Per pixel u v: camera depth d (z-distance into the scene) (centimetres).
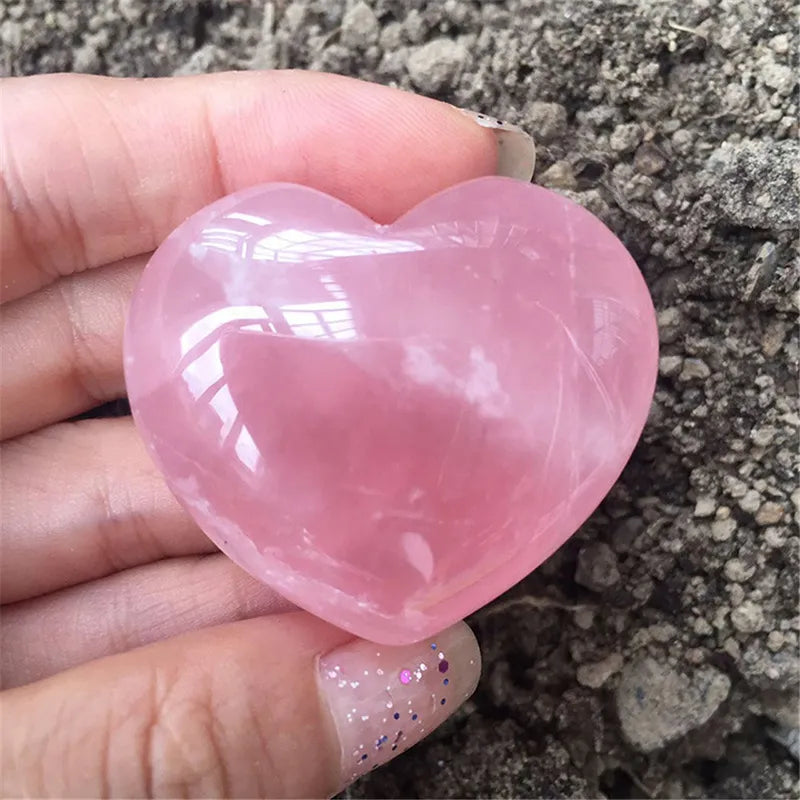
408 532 8
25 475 10
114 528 10
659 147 10
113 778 8
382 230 8
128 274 10
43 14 11
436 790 10
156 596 10
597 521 10
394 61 11
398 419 7
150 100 10
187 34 11
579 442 8
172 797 8
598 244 8
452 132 9
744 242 10
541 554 8
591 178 10
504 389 7
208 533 8
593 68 10
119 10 11
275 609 10
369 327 7
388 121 9
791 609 10
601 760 11
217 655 8
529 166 10
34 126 9
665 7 10
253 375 8
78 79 10
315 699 8
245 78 10
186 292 8
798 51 10
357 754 9
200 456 8
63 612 10
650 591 10
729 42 10
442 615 8
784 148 10
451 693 9
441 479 8
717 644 10
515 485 8
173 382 8
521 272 8
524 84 11
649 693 10
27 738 8
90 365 10
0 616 10
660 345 10
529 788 10
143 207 10
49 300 10
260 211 8
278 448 8
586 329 8
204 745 8
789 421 10
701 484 10
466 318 7
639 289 8
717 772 11
